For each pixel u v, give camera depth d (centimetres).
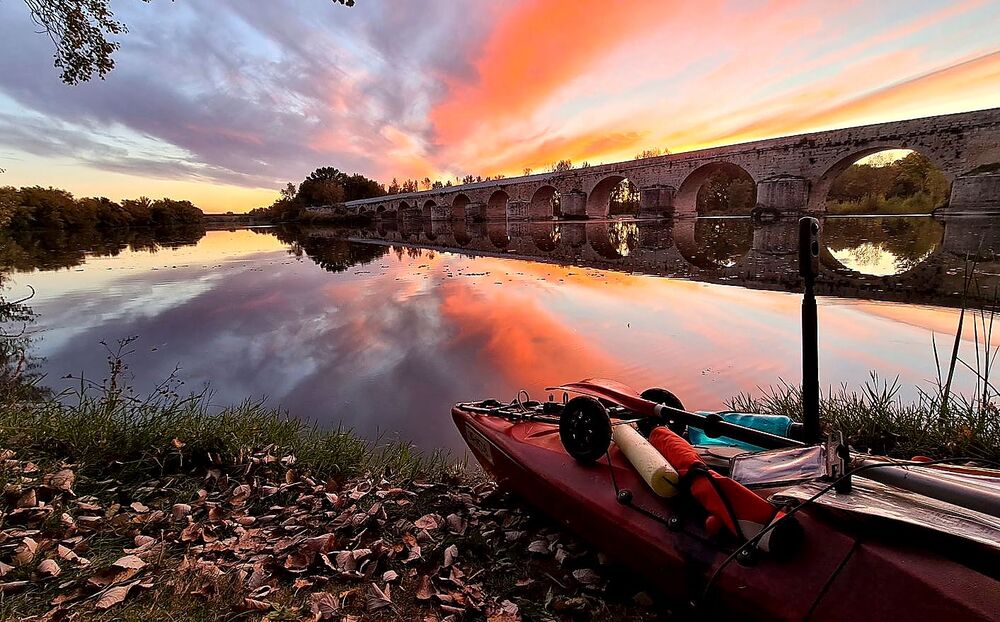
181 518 326
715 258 2112
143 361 766
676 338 820
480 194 7562
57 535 286
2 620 221
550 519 345
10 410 466
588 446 297
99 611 231
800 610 181
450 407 597
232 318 1047
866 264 1752
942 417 439
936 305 1025
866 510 180
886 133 3631
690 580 220
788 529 192
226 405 596
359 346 835
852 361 686
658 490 242
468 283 1491
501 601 263
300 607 245
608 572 287
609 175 5762
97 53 927
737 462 249
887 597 167
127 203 7694
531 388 637
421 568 290
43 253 2764
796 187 4169
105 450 389
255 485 376
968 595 154
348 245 3538
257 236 5028
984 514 174
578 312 1039
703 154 4791
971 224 3072
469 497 386
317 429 528
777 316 966
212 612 235
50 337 893
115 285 1501
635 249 2653
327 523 328
